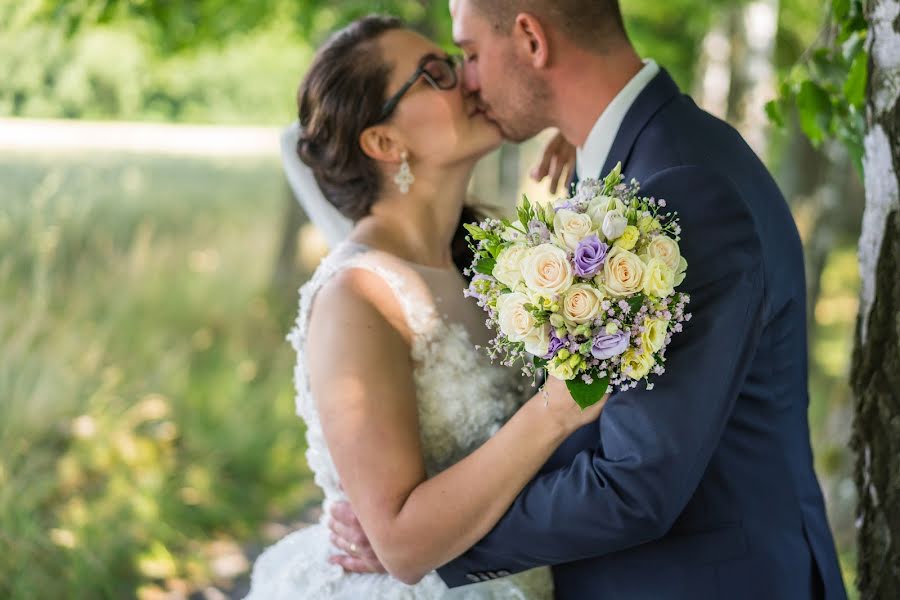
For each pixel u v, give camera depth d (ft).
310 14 20.76
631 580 6.23
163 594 12.97
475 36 7.00
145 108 63.67
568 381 5.26
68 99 35.09
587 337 5.17
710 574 6.03
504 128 7.19
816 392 21.01
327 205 8.04
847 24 7.58
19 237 16.15
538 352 5.25
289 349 21.53
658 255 5.22
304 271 25.55
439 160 7.07
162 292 22.30
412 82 6.94
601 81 6.73
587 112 6.82
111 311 18.78
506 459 5.77
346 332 6.22
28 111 30.96
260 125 70.90
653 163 6.22
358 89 6.93
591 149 6.82
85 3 15.33
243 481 16.42
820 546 6.52
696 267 5.61
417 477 6.05
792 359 6.42
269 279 25.62
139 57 32.04
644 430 5.46
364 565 6.54
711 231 5.66
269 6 20.18
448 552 5.90
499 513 5.85
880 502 6.88
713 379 5.52
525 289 5.25
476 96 7.18
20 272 16.52
